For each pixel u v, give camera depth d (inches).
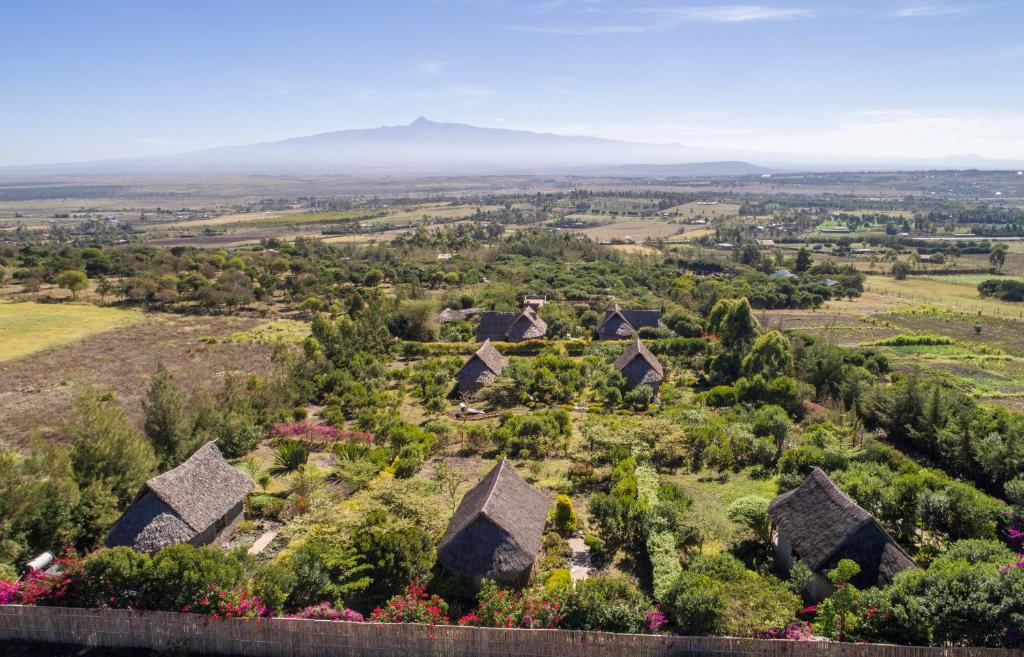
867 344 3567.9
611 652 941.2
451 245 7288.4
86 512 1310.3
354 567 1165.1
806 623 1018.7
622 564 1286.9
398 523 1243.2
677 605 1015.6
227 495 1403.8
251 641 993.5
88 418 1437.0
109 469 1414.9
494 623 1005.2
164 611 1023.0
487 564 1170.0
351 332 2952.8
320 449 1925.4
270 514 1505.9
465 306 4200.3
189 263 5477.4
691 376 2746.1
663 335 3225.9
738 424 1946.4
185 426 1670.8
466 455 1872.5
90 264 5201.8
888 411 2038.6
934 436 1861.5
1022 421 1823.3
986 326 4018.2
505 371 2511.1
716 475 1727.4
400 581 1160.8
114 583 1055.6
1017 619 899.4
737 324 2731.3
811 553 1170.6
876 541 1135.6
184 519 1273.4
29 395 2554.1
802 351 2677.2
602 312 3946.9
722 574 1111.6
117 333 3686.0
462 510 1337.4
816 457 1648.6
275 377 2433.6
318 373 2512.3
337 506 1365.7
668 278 5265.8
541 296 4534.9
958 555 1132.5
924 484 1461.6
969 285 5674.2
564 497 1430.9
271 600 1046.4
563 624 1018.7
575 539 1389.0
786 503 1318.9
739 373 2534.5
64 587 1058.7
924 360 3206.2
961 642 949.2
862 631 990.4
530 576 1216.8
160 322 3991.1
